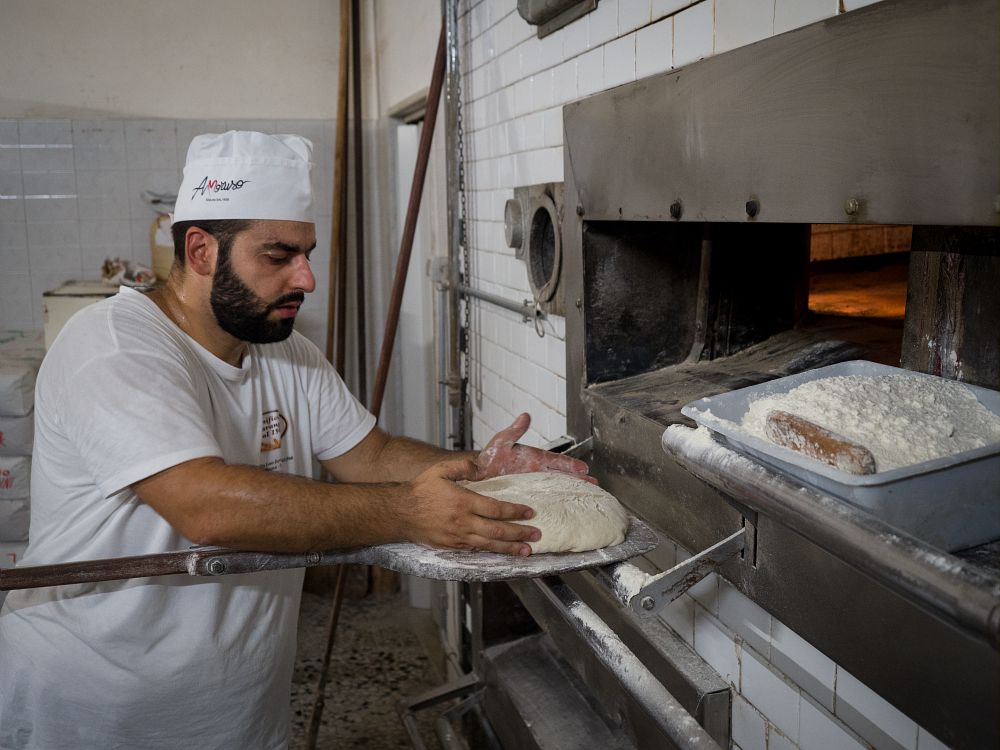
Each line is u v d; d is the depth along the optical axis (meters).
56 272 4.23
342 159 3.96
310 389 1.78
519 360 2.37
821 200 1.00
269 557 1.24
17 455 3.28
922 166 0.85
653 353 1.75
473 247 2.74
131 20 4.12
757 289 1.69
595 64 1.71
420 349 3.79
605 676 1.47
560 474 1.43
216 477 1.23
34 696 1.53
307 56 4.32
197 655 1.53
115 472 1.26
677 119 1.29
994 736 0.79
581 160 1.64
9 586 1.22
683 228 1.72
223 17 4.21
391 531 1.22
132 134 4.18
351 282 4.46
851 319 1.70
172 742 1.58
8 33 4.03
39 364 3.36
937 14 0.82
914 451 0.84
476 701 2.18
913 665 0.87
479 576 1.14
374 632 3.71
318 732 2.98
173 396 1.32
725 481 0.95
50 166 4.14
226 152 1.39
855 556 0.75
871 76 0.90
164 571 1.23
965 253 0.96
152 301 1.48
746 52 1.11
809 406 0.95
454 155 2.70
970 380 0.98
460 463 1.37
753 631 1.36
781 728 1.32
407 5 3.49
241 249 1.41
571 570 1.17
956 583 0.65
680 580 1.12
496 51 2.34
